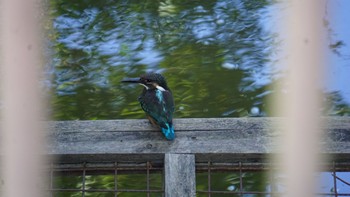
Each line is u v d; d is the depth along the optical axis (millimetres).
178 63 15555
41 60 13086
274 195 8141
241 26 16922
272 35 16344
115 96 14180
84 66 15203
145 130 8047
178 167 7852
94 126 8039
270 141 7957
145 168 8133
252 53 15797
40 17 13961
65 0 17219
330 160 8016
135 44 16312
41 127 8016
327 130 7957
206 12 17578
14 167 7898
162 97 9023
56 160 8000
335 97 13523
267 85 14656
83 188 7965
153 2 17812
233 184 11516
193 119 8094
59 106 13859
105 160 8086
